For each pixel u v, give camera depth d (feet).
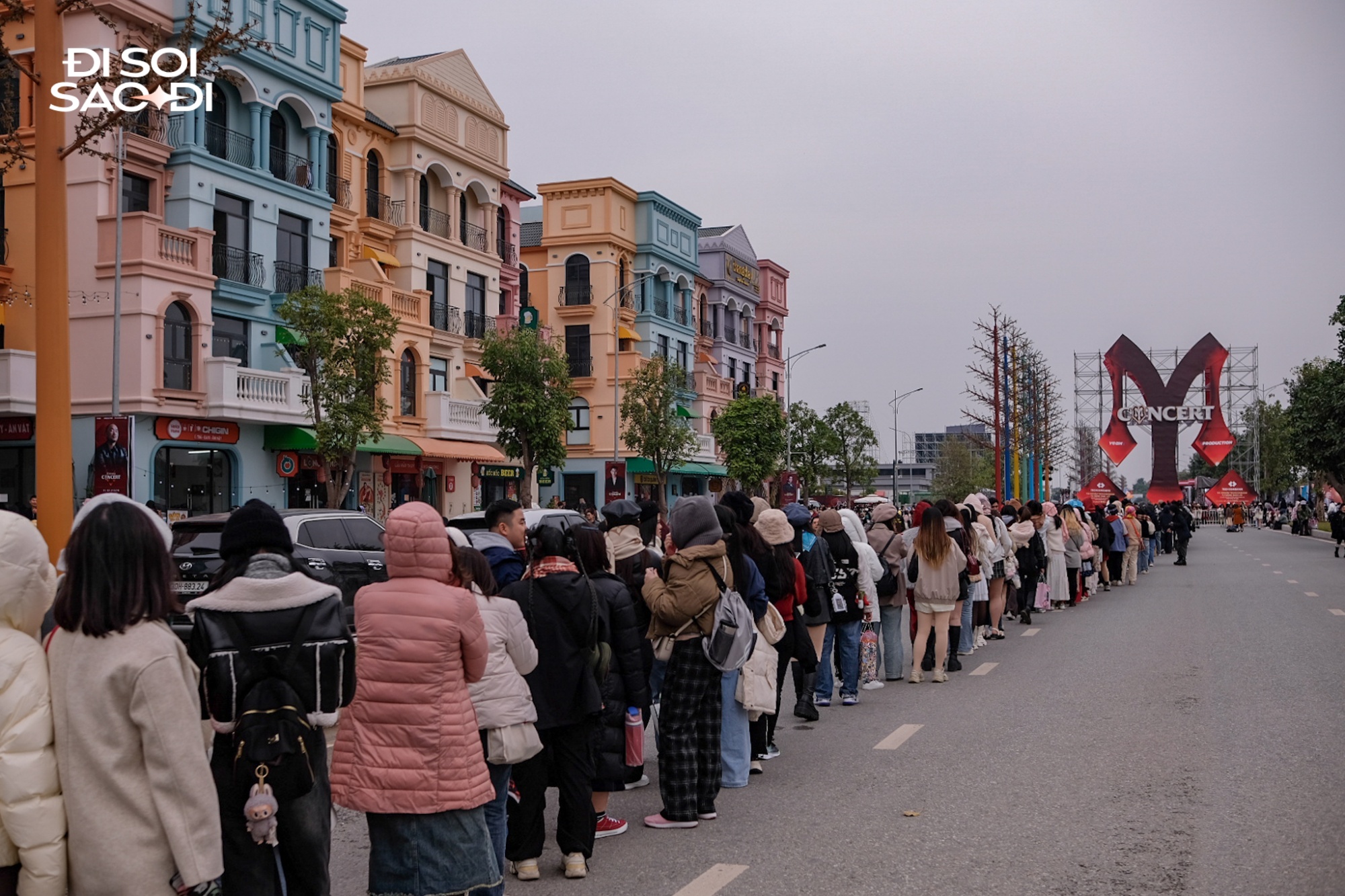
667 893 18.20
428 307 122.72
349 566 45.01
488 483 136.15
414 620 14.76
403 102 123.95
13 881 11.29
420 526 15.08
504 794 18.38
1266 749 27.14
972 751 28.14
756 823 22.43
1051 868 18.57
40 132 41.81
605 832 22.18
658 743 23.03
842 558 35.94
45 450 41.24
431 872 14.60
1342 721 30.37
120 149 81.41
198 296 91.71
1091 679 39.50
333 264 113.60
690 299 199.62
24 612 11.62
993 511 57.16
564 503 168.04
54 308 41.50
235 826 12.69
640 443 157.99
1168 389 223.92
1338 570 98.12
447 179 130.11
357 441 89.81
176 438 89.35
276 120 104.27
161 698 11.19
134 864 11.00
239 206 98.37
